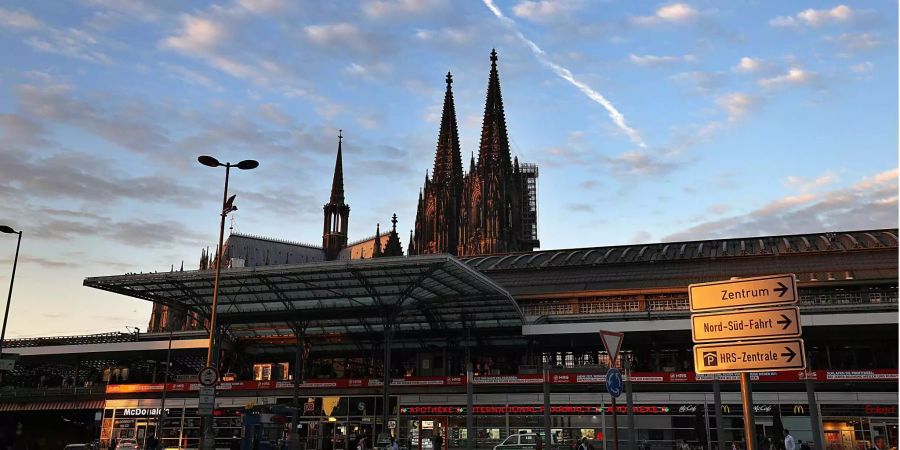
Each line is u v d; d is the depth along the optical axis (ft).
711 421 170.81
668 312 217.97
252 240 620.90
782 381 168.35
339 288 182.70
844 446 162.61
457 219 595.06
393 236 586.04
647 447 167.12
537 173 624.59
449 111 634.84
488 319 214.28
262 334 232.73
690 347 205.36
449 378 193.98
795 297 35.29
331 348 244.63
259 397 207.31
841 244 268.00
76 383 242.58
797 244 275.80
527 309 256.11
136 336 250.16
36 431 268.00
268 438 142.10
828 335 185.78
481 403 189.78
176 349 228.84
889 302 212.23
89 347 236.02
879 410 162.61
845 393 165.37
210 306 198.59
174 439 208.13
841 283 236.63
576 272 280.92
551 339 209.36
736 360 36.40
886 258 248.93
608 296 252.42
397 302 182.50
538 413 184.03
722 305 37.35
